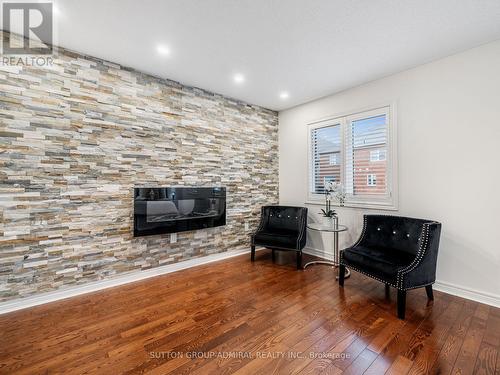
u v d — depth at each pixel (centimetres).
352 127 358
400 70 298
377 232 296
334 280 303
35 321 211
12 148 227
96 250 274
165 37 233
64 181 254
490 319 213
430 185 278
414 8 192
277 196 466
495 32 222
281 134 461
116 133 285
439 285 272
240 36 231
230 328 203
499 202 235
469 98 251
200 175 359
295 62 279
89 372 155
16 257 230
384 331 198
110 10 195
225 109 387
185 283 293
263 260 382
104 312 227
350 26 215
